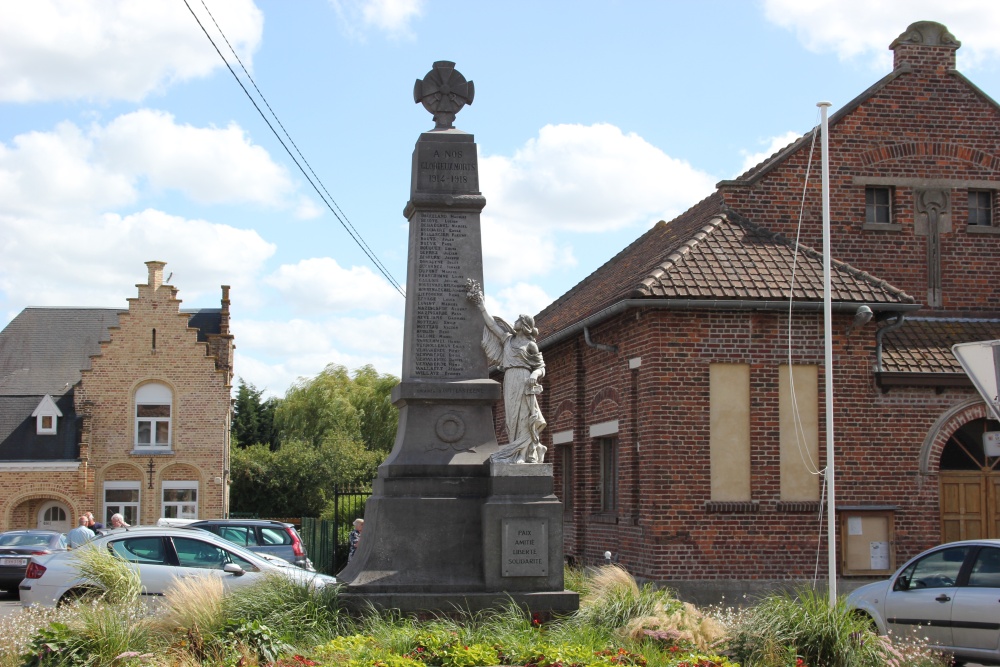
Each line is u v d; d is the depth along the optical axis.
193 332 46.09
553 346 26.30
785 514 19.73
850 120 22.95
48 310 51.91
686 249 20.95
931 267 22.86
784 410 19.98
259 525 22.28
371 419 59.34
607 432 22.33
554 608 12.47
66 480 44.56
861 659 10.91
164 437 45.69
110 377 45.62
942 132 23.16
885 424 20.45
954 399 20.69
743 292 19.83
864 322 20.08
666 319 19.81
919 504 20.36
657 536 19.34
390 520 12.91
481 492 13.20
